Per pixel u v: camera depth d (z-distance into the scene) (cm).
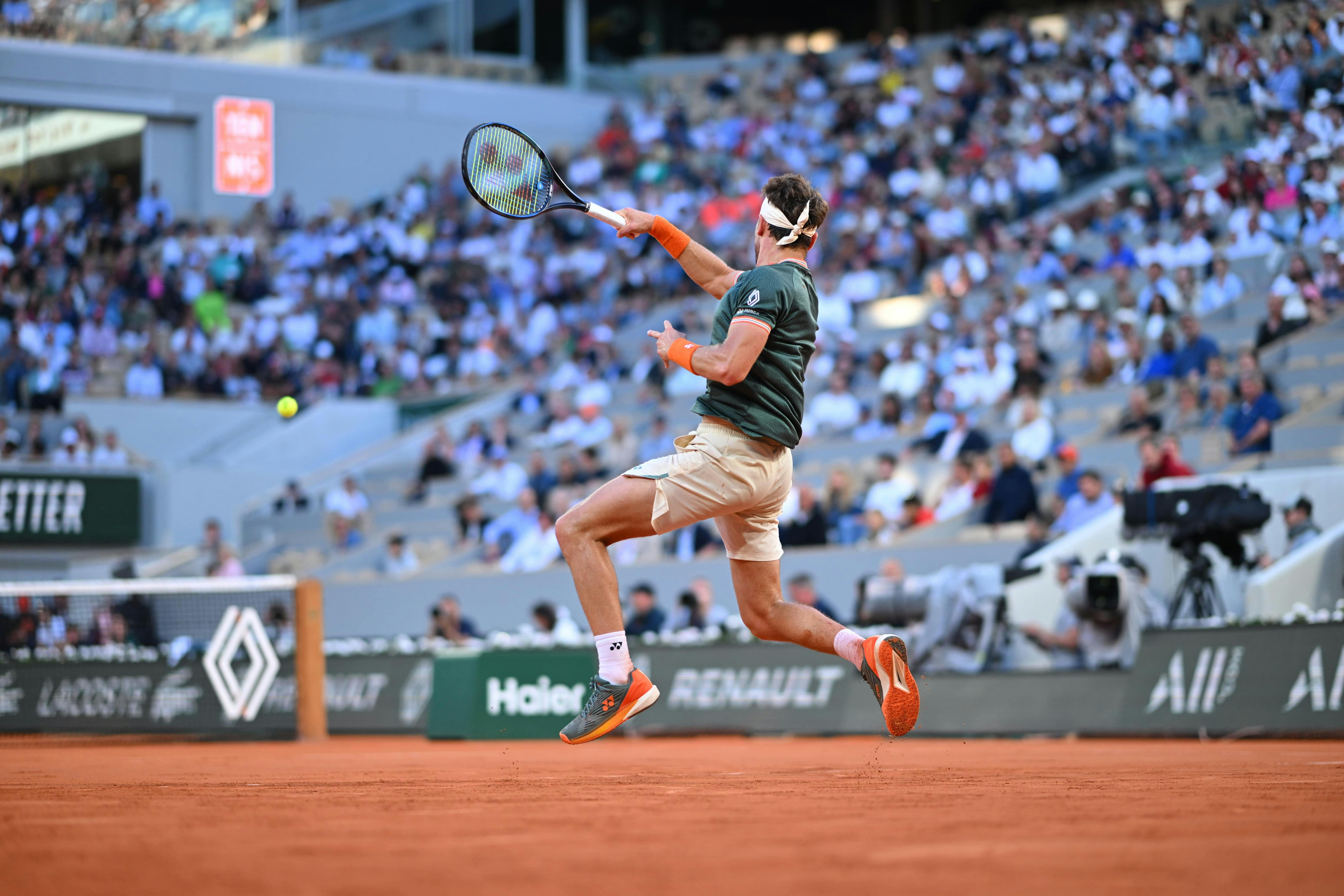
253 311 2675
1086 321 1845
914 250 2242
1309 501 1166
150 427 2409
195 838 291
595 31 3703
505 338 2625
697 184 2816
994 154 2506
